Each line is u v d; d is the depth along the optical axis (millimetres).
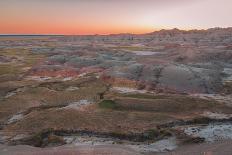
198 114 70438
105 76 101250
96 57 147000
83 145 53969
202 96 86062
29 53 198000
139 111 71375
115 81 96562
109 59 145625
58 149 50344
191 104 75438
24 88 93875
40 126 63062
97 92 86688
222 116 70188
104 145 53531
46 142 57281
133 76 100375
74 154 47531
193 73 100688
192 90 91812
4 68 130625
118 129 61906
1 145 54781
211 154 50188
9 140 58125
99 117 66875
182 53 152250
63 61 142750
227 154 49938
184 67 107062
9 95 88062
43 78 111438
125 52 188500
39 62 145750
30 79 108688
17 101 79938
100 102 76062
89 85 94875
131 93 85062
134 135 59812
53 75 115625
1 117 70438
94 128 62375
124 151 50062
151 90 89750
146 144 57000
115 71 104625
